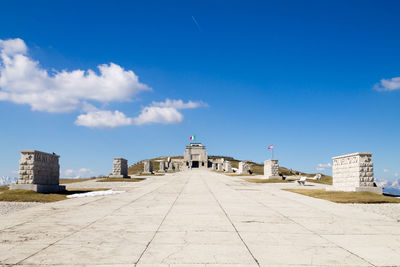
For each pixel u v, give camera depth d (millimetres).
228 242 8773
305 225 11289
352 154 24734
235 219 12336
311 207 16234
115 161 46781
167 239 9078
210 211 14391
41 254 7617
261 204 17203
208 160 155375
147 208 15406
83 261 7094
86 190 27984
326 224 11523
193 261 7113
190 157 147125
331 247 8367
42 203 18391
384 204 18391
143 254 7621
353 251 8023
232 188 29219
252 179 47969
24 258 7297
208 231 10156
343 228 10828
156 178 49844
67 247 8227
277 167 47312
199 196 21469
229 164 89500
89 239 9070
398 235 9836
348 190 24594
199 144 151000
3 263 6953
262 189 28344
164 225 11094
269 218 12648
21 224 11305
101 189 28844
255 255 7590
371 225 11438
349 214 14000
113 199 19688
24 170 22984
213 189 27797
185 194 22969
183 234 9719
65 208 15484
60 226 10922
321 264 6996
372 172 24031
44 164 24703
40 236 9445
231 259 7270
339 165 27234
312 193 23969
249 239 9133
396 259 7395
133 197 20875
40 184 23703
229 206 16203
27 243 8625
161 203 17469
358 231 10375
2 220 12109
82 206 16250
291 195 22656
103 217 12750
